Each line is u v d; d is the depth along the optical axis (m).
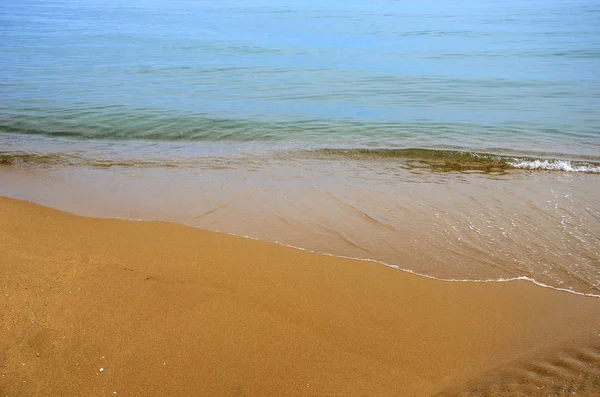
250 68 17.80
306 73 17.05
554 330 3.90
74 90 13.73
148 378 3.22
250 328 3.77
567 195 6.85
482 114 11.63
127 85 14.57
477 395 3.15
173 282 4.36
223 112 11.70
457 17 37.00
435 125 10.73
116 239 5.25
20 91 13.45
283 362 3.44
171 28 30.00
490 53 20.98
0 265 4.39
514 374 3.36
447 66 18.31
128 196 6.83
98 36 25.88
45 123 10.62
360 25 32.53
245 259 4.93
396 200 6.75
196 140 9.80
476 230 5.84
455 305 4.26
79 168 8.05
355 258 5.10
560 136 9.87
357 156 8.69
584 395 3.10
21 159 8.45
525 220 6.09
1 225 5.44
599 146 9.23
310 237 5.65
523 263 5.07
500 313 4.15
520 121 10.96
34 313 3.72
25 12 39.62
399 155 8.70
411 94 13.91
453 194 6.95
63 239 5.18
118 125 10.59
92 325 3.66
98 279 4.27
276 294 4.29
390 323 3.96
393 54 21.20
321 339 3.71
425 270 4.93
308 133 10.21
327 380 3.29
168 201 6.66
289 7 48.09
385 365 3.46
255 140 9.77
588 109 11.92
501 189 7.11
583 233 5.73
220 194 6.93
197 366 3.35
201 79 15.70
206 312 3.93
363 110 12.12
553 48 21.80
